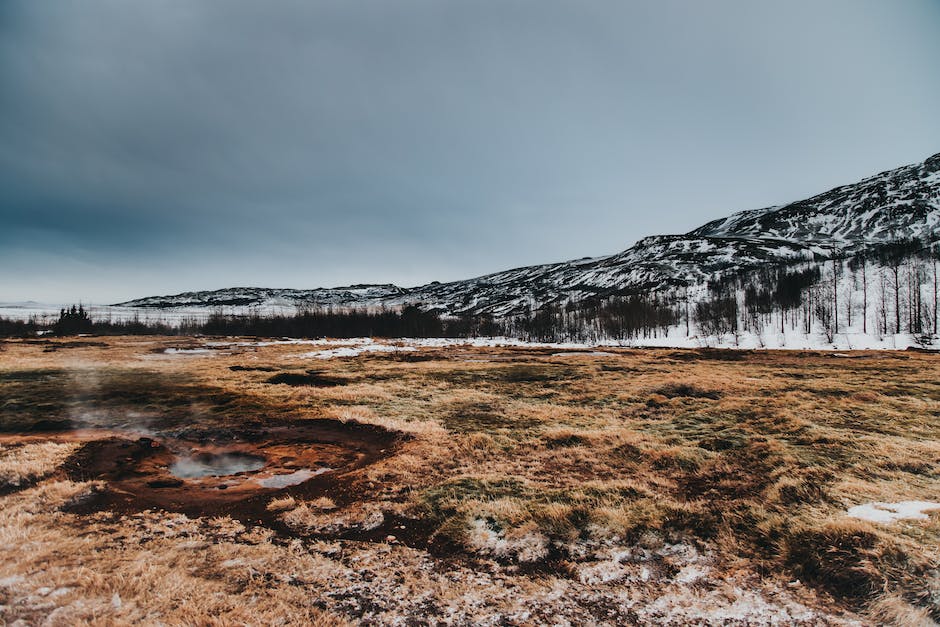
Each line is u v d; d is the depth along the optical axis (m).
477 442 15.80
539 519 9.62
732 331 96.12
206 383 28.09
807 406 19.84
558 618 6.73
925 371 33.44
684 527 9.34
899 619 6.39
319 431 18.03
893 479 11.45
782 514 9.60
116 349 50.47
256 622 6.38
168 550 8.40
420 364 40.19
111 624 6.12
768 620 6.61
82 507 10.41
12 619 6.16
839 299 103.94
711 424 18.05
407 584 7.59
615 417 20.22
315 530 9.56
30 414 19.70
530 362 42.31
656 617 6.75
